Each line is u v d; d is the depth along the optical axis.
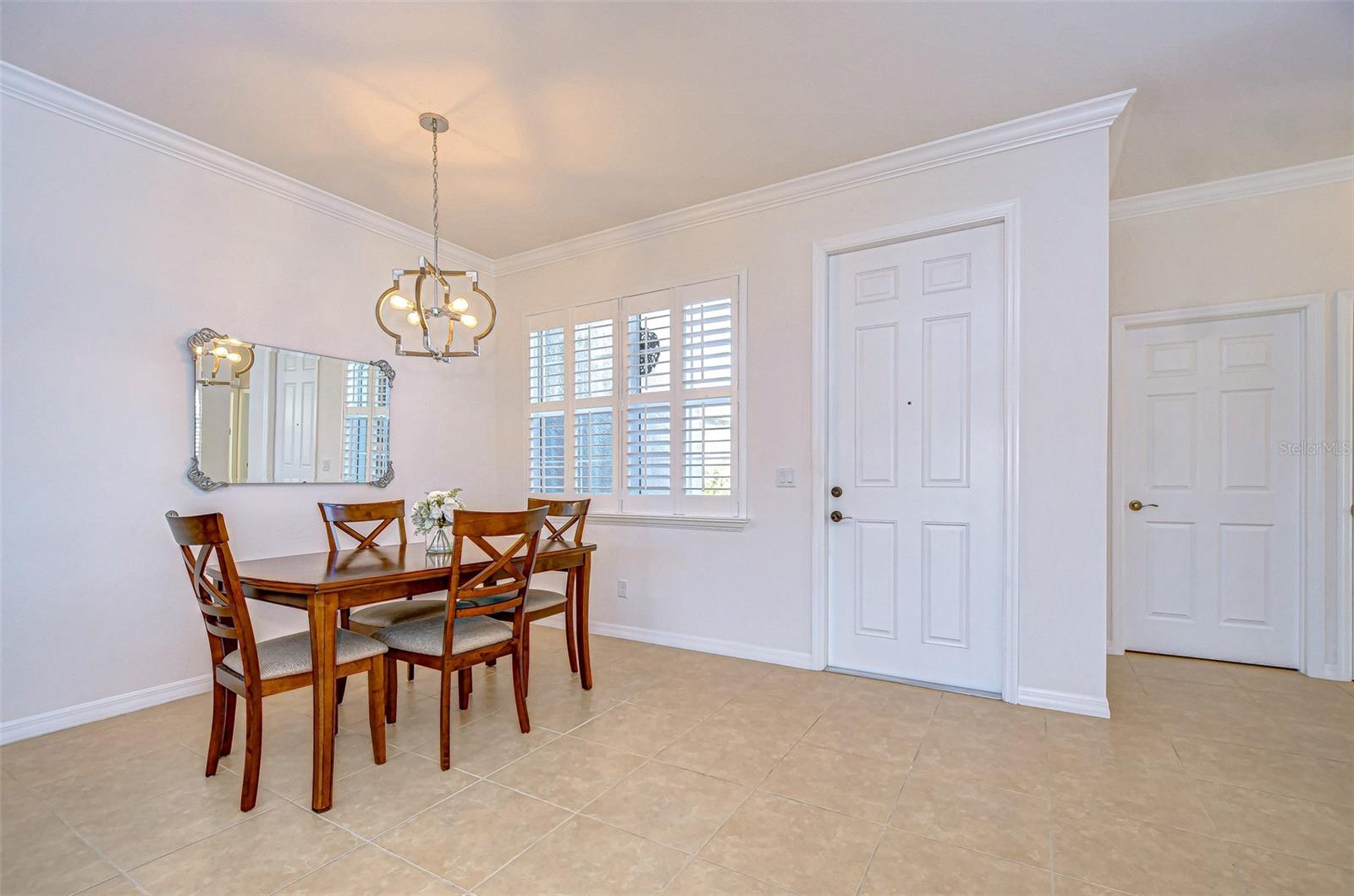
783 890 1.56
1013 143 2.83
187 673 2.93
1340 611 3.15
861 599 3.28
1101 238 2.66
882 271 3.23
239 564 2.45
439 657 2.26
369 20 2.13
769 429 3.47
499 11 2.09
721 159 3.13
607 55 2.33
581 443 4.23
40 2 2.02
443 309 2.71
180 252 2.93
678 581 3.77
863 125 2.82
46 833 1.79
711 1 2.04
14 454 2.44
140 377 2.79
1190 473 3.54
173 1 2.03
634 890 1.57
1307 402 3.24
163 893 1.55
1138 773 2.15
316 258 3.51
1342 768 2.18
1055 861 1.67
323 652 1.97
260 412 3.22
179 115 2.72
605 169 3.23
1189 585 3.54
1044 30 2.19
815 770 2.19
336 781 2.11
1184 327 3.56
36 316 2.50
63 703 2.55
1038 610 2.76
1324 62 2.35
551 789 2.06
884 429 3.21
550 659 3.53
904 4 2.06
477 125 2.81
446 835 1.80
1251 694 2.93
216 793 2.03
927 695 2.91
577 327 4.25
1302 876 1.61
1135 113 2.73
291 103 2.63
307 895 1.55
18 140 2.46
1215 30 2.18
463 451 4.40
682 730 2.53
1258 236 3.32
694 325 3.73
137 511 2.77
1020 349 2.80
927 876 1.61
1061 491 2.72
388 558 2.67
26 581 2.46
